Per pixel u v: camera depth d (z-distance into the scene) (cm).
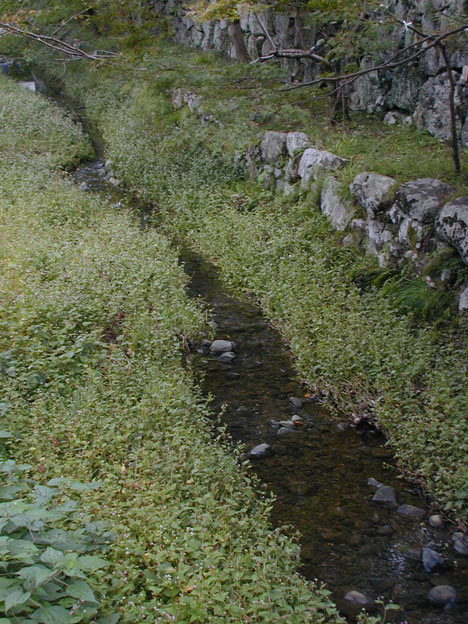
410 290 715
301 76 1272
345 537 445
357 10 774
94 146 1680
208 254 1005
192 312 766
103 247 873
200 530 388
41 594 269
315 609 350
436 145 905
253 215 1033
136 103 1791
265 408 608
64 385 559
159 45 986
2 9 833
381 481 507
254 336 757
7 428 473
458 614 383
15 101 1847
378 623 372
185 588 342
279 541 416
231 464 482
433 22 894
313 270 812
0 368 556
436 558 421
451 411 534
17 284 721
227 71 729
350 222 865
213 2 1175
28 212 1024
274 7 1042
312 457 535
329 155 943
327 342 663
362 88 1115
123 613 317
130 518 390
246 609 341
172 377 605
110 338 689
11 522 295
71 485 342
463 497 459
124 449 474
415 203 732
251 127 782
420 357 603
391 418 561
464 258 666
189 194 1183
